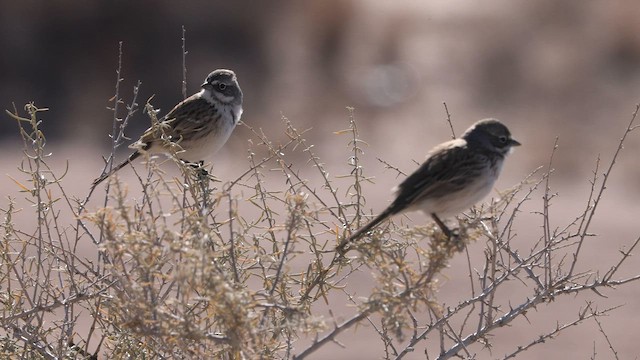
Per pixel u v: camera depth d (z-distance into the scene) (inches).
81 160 1068.5
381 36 1520.7
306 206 338.3
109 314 347.3
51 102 1274.6
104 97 1282.0
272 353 332.8
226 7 1445.6
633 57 1432.1
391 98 1365.7
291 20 1494.8
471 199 373.1
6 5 1359.5
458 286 740.7
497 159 379.2
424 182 365.1
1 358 346.6
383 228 358.9
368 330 674.2
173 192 324.2
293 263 623.2
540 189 1015.0
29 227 771.4
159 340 326.0
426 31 1560.0
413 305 306.7
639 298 741.3
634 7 1508.4
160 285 338.6
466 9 1611.7
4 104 1257.4
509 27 1539.1
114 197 303.9
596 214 924.6
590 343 677.9
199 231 310.5
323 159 1112.8
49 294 349.4
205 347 315.6
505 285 753.6
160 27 1393.9
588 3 1540.4
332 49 1477.6
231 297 287.7
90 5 1379.2
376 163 1114.7
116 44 1373.0
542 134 1227.2
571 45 1470.2
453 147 375.6
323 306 682.8
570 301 741.3
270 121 1240.2
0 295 361.4
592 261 795.4
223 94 491.5
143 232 316.2
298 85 1382.9
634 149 1165.7
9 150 1112.2
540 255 362.3
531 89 1386.6
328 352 643.5
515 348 669.9
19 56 1327.5
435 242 317.4
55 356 350.3
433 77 1435.8
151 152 469.1
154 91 1325.0
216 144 494.0
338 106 1327.5
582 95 1357.0
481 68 1446.9
